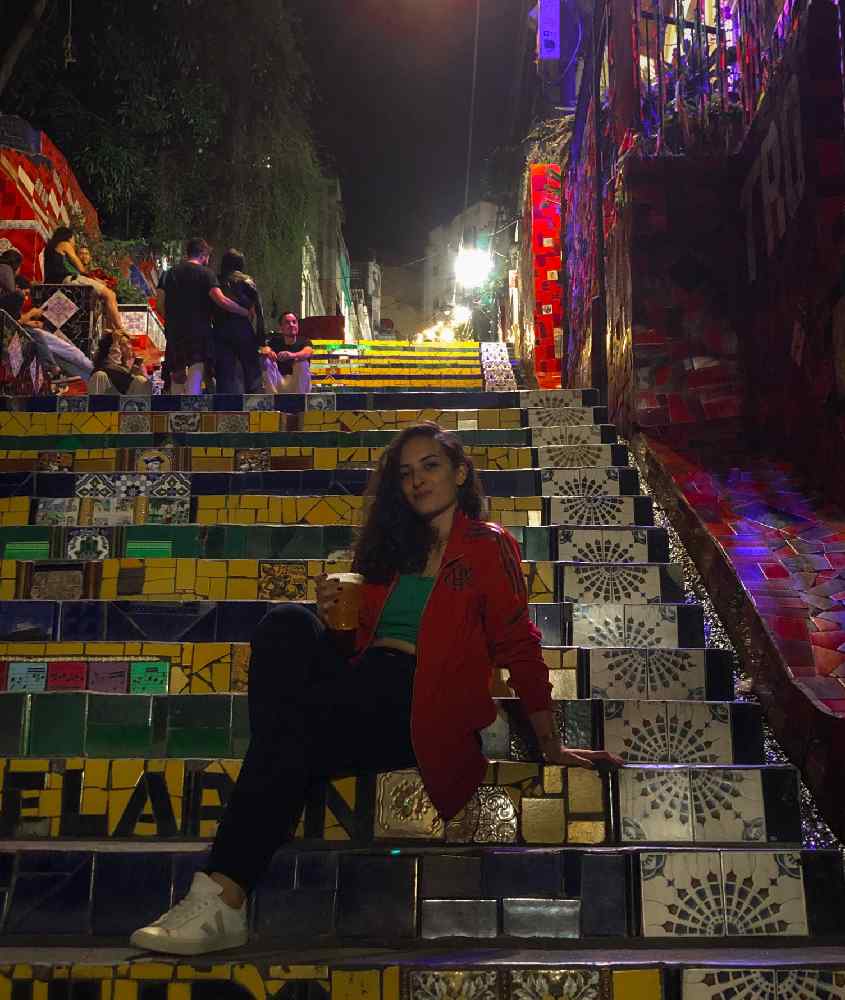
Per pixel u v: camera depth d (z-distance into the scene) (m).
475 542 2.41
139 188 11.92
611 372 5.84
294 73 13.16
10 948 2.14
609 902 2.26
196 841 2.45
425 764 2.26
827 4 4.12
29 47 10.60
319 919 2.24
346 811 2.44
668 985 1.98
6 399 5.56
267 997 1.99
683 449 4.79
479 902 2.26
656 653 2.99
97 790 2.50
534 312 10.72
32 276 9.74
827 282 3.95
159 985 1.98
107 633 3.17
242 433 4.89
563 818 2.45
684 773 2.48
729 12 5.89
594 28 6.62
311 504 4.11
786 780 2.49
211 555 3.74
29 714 2.69
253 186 12.86
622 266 5.39
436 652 2.31
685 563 3.93
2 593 3.37
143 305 10.83
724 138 5.39
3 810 2.48
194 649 2.94
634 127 5.70
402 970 1.99
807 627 3.06
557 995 1.98
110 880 2.26
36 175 10.10
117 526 3.77
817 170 4.04
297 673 2.27
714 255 5.10
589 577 3.41
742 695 3.07
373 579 2.46
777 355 4.52
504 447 4.62
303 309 20.70
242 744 2.70
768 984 1.98
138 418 5.11
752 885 2.28
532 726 2.44
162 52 11.41
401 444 2.51
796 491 4.07
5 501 4.17
